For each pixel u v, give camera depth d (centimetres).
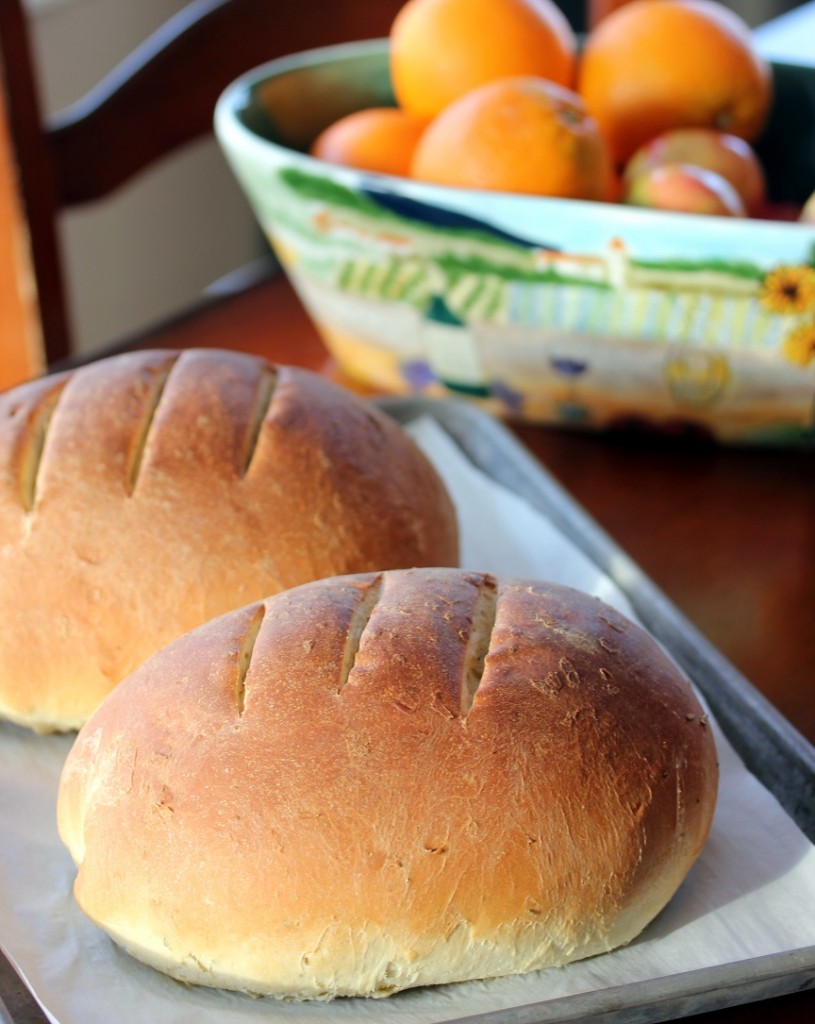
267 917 69
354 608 73
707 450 95
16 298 112
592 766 70
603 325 89
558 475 93
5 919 72
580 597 75
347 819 69
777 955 70
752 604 86
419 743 70
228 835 69
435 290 91
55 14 139
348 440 82
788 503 92
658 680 73
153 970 71
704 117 96
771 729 77
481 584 75
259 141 92
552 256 88
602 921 70
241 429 81
